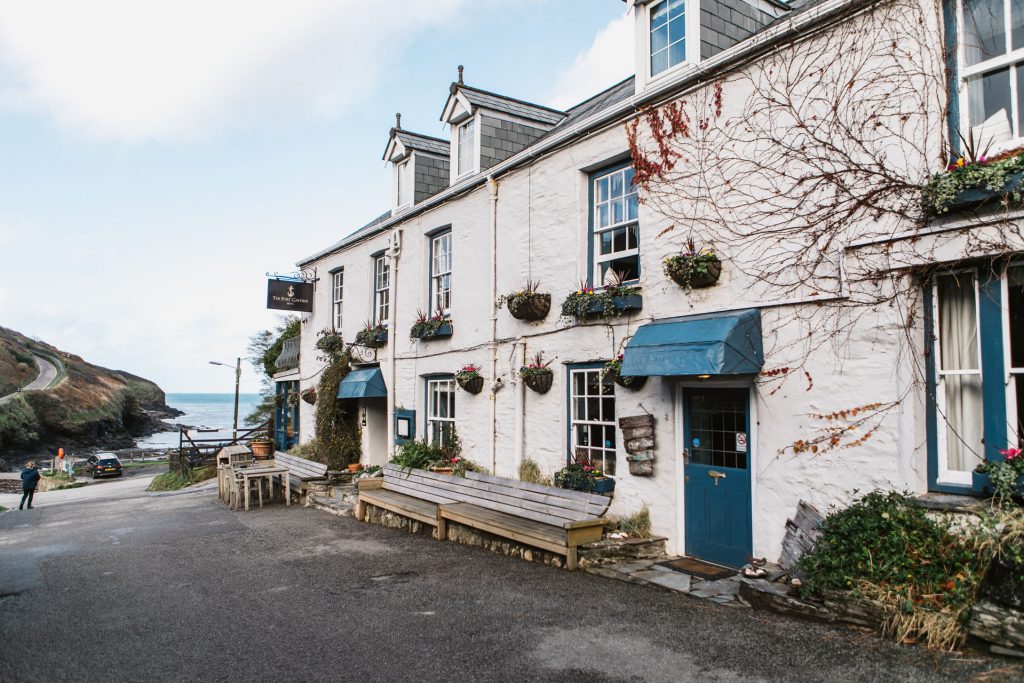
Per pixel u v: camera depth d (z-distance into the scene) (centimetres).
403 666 469
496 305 1048
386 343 1407
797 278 630
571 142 918
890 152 566
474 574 724
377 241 1477
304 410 1808
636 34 859
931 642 439
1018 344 504
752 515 662
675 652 469
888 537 490
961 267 528
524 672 450
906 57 559
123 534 1098
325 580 726
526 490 862
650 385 779
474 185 1119
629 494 800
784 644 467
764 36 656
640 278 801
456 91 1230
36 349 7950
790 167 641
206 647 523
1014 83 516
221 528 1107
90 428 6097
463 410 1129
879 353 564
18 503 2180
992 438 508
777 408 641
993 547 439
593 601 601
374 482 1178
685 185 750
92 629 579
